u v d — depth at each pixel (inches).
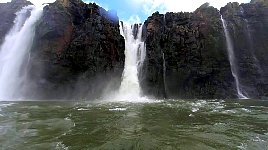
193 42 1643.7
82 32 1537.9
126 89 1692.9
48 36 1432.1
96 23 1583.4
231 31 1685.5
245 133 479.5
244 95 1605.6
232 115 695.1
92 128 507.5
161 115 686.5
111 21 1712.6
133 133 465.7
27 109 820.0
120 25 1873.8
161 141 414.0
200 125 548.7
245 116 677.3
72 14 1551.4
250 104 1043.9
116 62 1670.8
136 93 1669.5
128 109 826.8
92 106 932.0
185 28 1685.5
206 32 1644.9
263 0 1744.6
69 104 1024.9
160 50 1689.2
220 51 1621.6
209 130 500.7
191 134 464.8
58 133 465.7
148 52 1710.1
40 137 437.4
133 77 1718.8
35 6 1674.5
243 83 1643.7
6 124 546.9
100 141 411.5
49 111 767.1
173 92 1633.9
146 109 828.0
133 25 1915.6
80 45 1501.0
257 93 1606.8
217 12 1688.0
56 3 1536.7
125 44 1834.4
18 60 1558.8
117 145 388.8
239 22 1700.3
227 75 1624.0
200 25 1672.0
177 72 1640.0
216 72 1616.6
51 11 1456.7
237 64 1673.2
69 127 517.7
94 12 1617.9
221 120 613.0
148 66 1685.5
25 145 391.2
